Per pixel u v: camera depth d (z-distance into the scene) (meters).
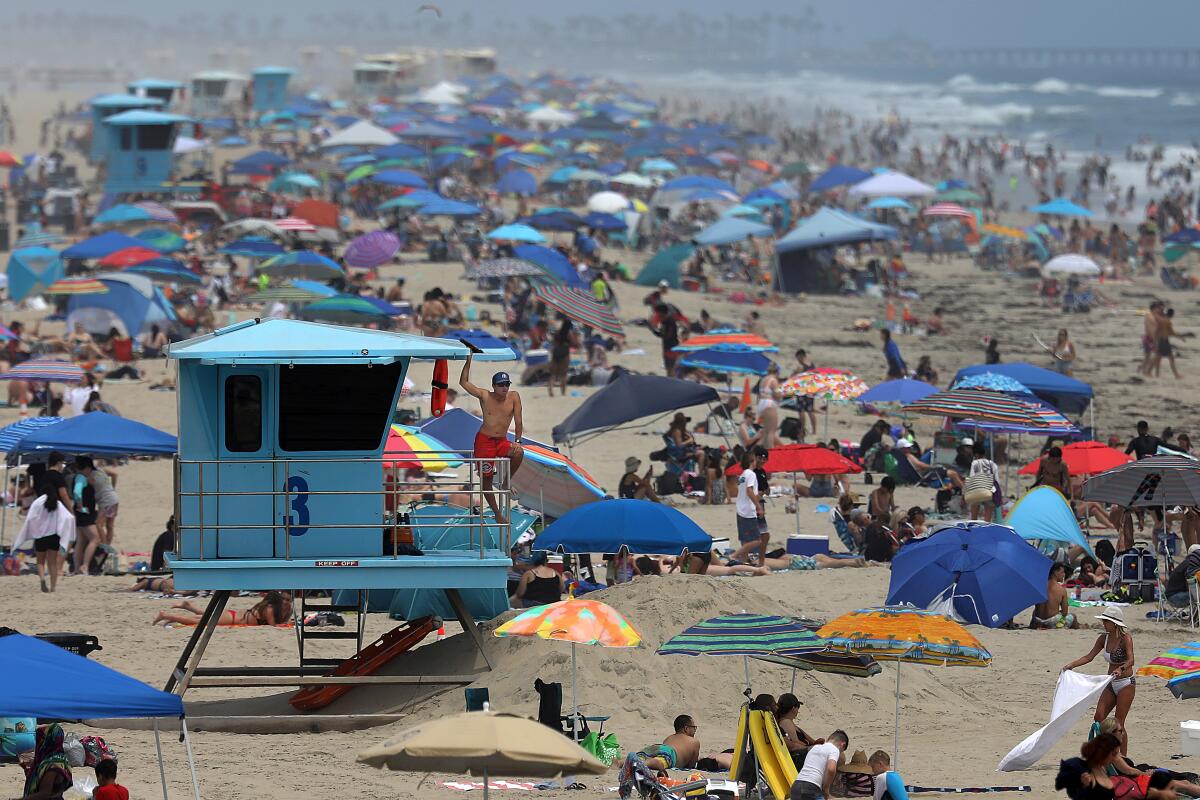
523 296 144.12
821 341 157.50
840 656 46.00
